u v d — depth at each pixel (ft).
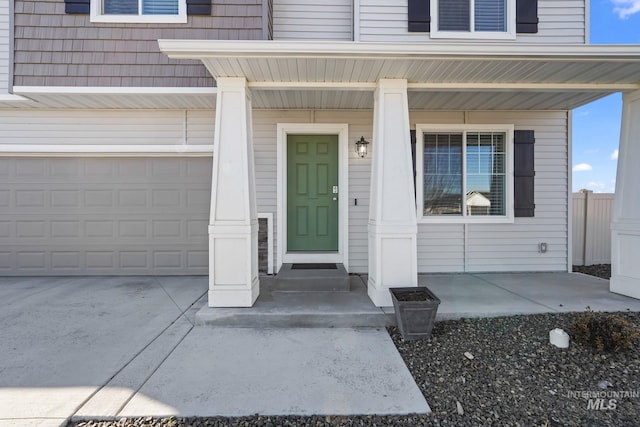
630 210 13.43
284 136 17.21
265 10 14.80
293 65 11.14
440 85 12.76
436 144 17.78
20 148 16.80
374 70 11.58
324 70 11.56
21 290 15.08
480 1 16.60
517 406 6.92
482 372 8.17
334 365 8.55
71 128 16.92
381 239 11.98
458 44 10.50
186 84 14.78
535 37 16.52
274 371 8.26
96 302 13.46
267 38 15.02
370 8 16.29
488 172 17.87
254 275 12.70
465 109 17.13
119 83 14.64
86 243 17.63
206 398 7.16
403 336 10.03
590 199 20.15
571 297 13.28
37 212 17.48
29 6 14.44
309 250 17.69
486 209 17.92
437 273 17.61
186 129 17.13
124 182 17.65
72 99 15.44
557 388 7.50
